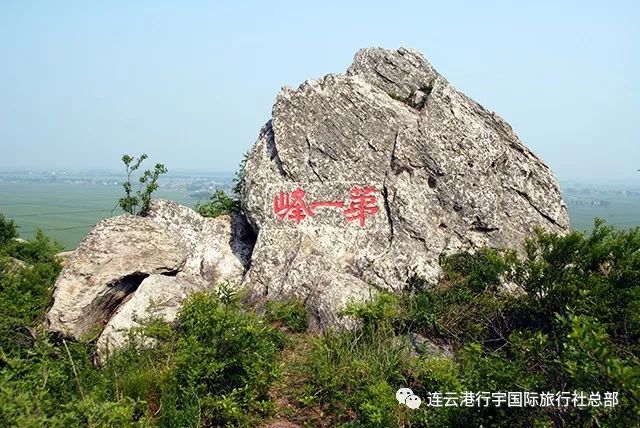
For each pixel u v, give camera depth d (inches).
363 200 475.5
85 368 325.1
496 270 352.5
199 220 537.3
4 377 245.1
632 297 295.0
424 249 454.0
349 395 297.3
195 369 289.3
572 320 233.5
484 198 463.5
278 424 291.0
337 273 422.3
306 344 370.6
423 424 276.8
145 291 390.0
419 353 332.8
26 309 381.4
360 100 499.2
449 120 478.0
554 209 480.4
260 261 463.5
